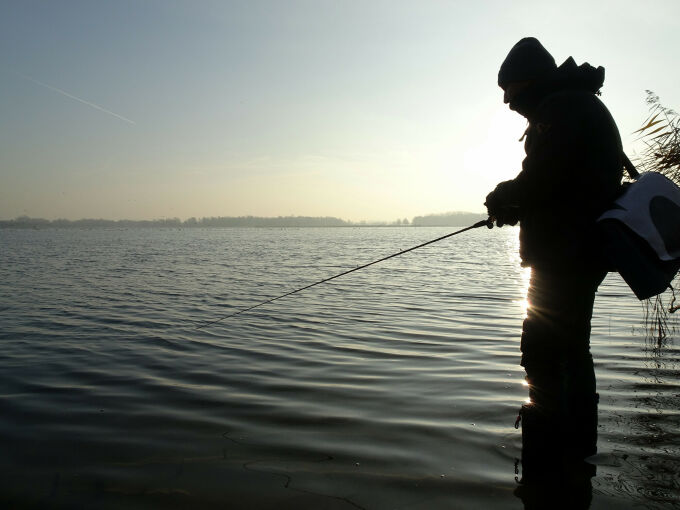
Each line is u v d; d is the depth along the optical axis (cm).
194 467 293
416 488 262
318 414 382
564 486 256
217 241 5653
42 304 1003
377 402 408
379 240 5972
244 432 348
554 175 284
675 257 269
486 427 346
